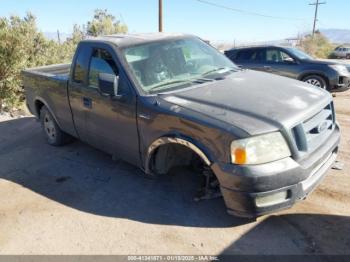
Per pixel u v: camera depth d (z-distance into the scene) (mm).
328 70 9289
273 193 2904
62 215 3828
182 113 3264
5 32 8461
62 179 4703
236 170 2891
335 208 3592
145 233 3412
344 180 4129
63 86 4949
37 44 10422
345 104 8742
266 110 3102
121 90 3867
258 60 10383
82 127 4820
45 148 5918
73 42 14875
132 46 4125
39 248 3303
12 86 8648
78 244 3320
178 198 3986
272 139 2885
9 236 3525
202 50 4672
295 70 9734
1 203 4180
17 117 8266
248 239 3205
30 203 4133
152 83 3844
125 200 4043
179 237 3314
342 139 5668
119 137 4117
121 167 4922
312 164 3033
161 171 3859
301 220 3422
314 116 3289
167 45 4316
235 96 3430
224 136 2939
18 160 5469
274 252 3020
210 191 3770
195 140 3188
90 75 4406
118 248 3229
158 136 3525
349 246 3027
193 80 3979
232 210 3072
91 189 4371
